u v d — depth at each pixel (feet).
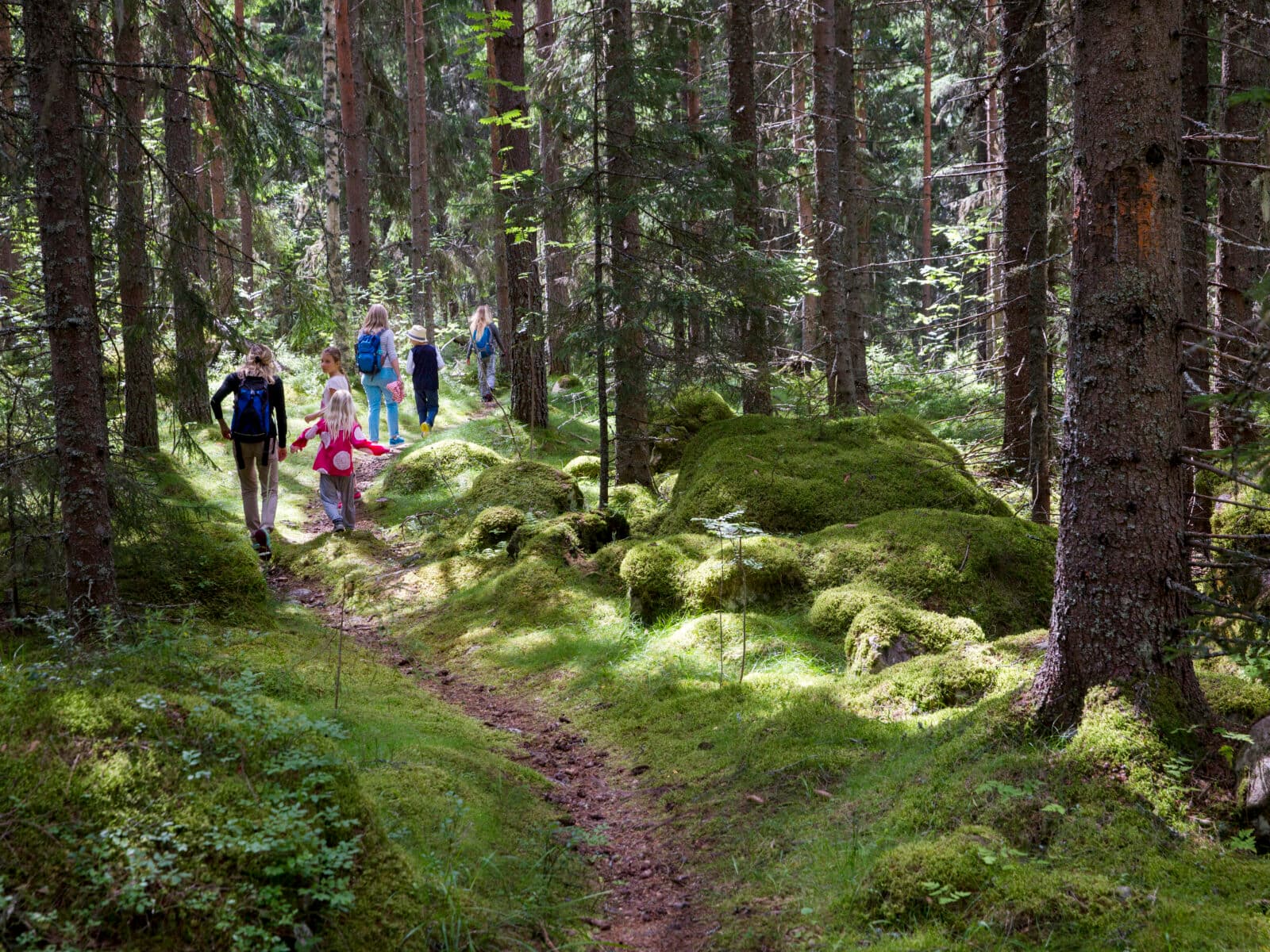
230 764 11.32
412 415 55.67
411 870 11.78
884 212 82.17
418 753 16.65
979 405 48.08
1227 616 13.60
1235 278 26.37
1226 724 14.21
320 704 18.38
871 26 60.54
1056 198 32.01
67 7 17.39
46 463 18.88
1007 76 29.76
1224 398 12.43
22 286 34.14
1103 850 12.42
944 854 12.42
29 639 18.78
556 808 16.55
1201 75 23.58
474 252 82.79
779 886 13.41
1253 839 12.44
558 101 32.22
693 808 16.51
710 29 49.90
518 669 24.35
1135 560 14.03
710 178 33.27
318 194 79.56
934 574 24.35
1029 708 15.05
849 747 17.35
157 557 22.50
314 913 10.38
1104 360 14.12
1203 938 10.70
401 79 82.89
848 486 29.35
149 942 9.19
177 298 20.93
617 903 13.91
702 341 33.55
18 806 9.64
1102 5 13.98
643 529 32.19
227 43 21.48
